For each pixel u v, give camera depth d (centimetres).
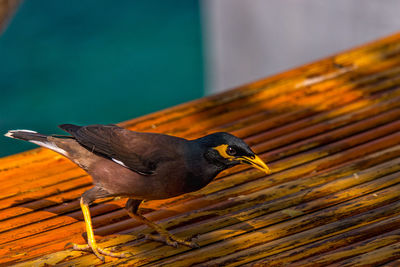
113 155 692
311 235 722
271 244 714
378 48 1191
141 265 699
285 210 771
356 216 748
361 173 834
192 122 1005
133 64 3547
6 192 830
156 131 982
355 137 924
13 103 3161
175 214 783
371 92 1066
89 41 3725
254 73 2516
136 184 690
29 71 3419
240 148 678
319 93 1073
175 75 3453
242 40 2528
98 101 3234
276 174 852
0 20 1205
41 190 837
